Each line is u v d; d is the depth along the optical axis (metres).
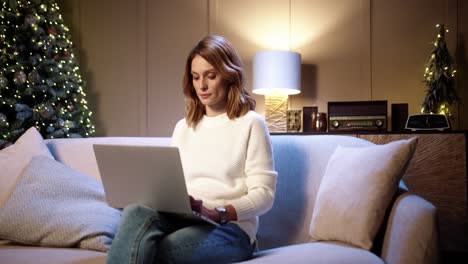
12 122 3.42
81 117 3.71
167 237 1.17
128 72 3.96
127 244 1.10
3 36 3.26
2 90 3.34
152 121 3.91
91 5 4.04
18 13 3.31
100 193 1.73
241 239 1.34
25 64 3.39
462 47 3.21
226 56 1.52
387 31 3.40
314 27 3.55
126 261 1.07
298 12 3.58
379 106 2.88
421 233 1.19
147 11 3.92
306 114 3.38
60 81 3.53
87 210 1.62
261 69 3.13
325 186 1.55
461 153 2.50
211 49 1.50
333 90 3.51
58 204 1.63
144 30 3.91
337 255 1.21
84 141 2.04
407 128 2.77
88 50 4.05
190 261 1.17
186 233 1.21
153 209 1.21
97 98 4.02
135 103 3.94
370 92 3.42
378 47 3.42
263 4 3.65
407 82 3.35
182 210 1.20
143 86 3.92
